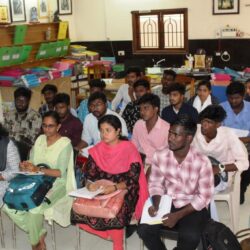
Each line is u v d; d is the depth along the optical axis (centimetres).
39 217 279
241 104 356
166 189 254
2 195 292
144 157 315
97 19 806
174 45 769
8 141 293
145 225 244
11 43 594
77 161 312
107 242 311
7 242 316
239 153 290
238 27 704
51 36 679
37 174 278
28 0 681
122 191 256
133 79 465
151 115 318
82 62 705
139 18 781
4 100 566
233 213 295
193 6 728
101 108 341
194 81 559
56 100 362
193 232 233
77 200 257
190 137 239
